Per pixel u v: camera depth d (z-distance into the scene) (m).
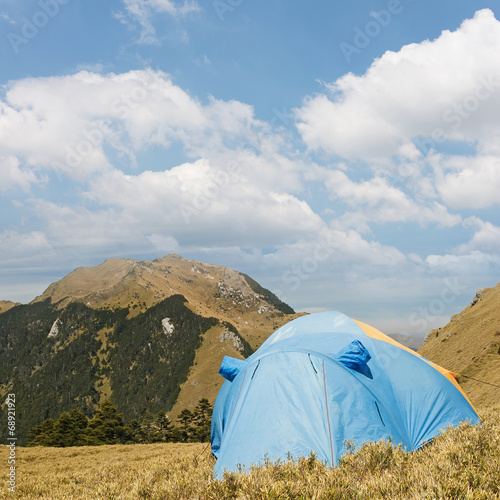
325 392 8.30
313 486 5.05
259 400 8.57
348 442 7.42
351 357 9.27
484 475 4.64
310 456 6.87
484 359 52.12
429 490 4.29
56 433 74.88
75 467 19.80
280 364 9.05
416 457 6.54
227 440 8.37
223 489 5.60
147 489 6.86
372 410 8.32
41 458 27.44
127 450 31.16
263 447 7.68
